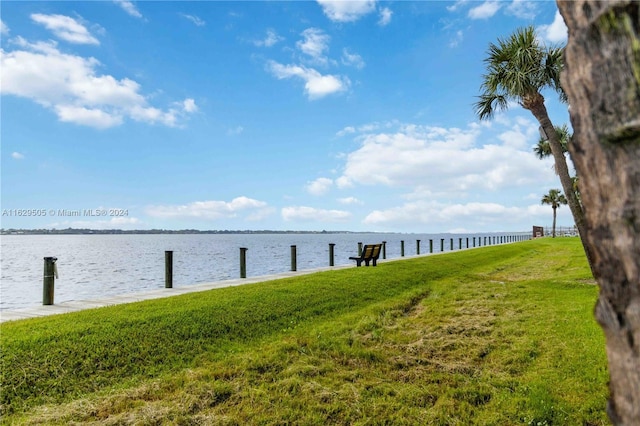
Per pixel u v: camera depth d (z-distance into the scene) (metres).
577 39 1.08
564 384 4.09
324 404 3.85
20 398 3.88
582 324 6.08
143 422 3.45
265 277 12.44
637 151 0.94
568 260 18.38
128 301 8.24
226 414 3.68
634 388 0.97
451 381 4.38
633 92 0.93
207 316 6.51
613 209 1.00
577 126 1.09
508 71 10.05
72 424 3.45
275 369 4.70
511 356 5.00
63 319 6.08
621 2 0.93
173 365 4.80
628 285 0.98
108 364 4.68
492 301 8.53
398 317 7.37
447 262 16.72
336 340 5.70
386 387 4.21
